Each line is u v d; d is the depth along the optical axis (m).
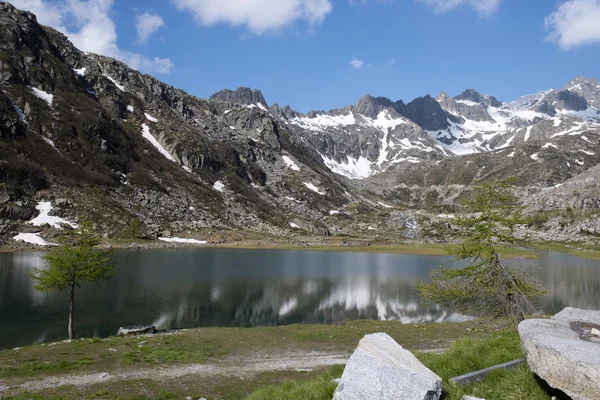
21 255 91.50
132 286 63.78
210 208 187.50
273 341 32.25
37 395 17.84
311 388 11.41
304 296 62.50
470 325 39.97
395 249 153.38
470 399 7.86
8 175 127.25
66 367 22.92
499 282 24.94
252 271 86.94
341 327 39.78
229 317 48.19
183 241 142.38
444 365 12.23
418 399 7.25
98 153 168.88
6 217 115.44
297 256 123.19
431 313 52.31
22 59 182.62
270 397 12.44
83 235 37.69
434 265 104.69
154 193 172.00
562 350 6.78
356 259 118.75
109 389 19.02
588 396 6.19
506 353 11.90
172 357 25.88
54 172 143.00
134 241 128.00
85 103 190.50
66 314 45.31
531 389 8.06
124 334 34.50
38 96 172.00
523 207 25.91
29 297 52.34
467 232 27.33
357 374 8.12
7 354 26.12
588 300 62.47
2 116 143.50
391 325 41.28
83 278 36.75
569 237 190.38
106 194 151.00
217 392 18.67
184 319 46.12
